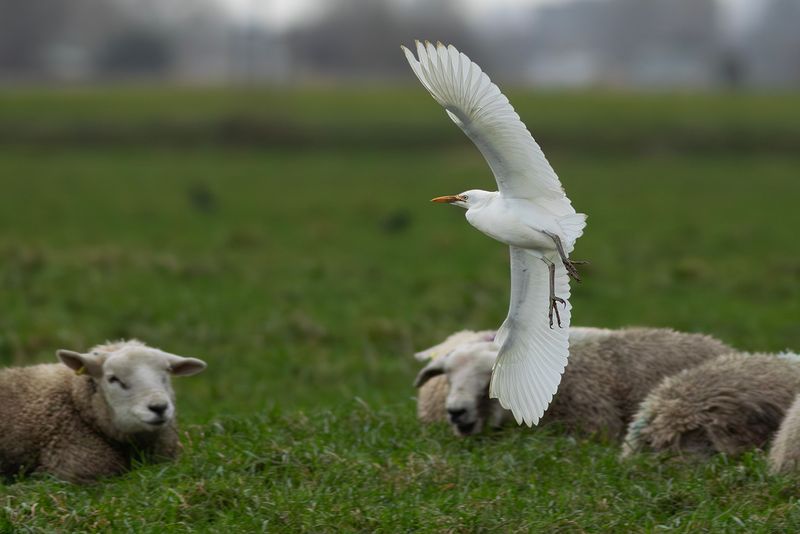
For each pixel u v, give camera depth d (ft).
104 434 44.42
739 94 355.36
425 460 42.47
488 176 205.05
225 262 109.50
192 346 74.18
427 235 137.80
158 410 42.75
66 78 535.60
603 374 50.72
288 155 245.86
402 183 196.75
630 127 259.39
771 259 116.16
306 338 77.00
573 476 41.34
